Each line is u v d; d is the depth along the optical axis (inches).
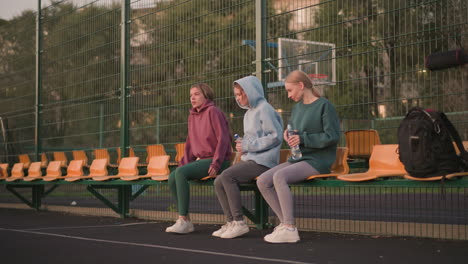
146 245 126.3
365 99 215.5
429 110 117.0
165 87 214.4
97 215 232.8
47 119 278.4
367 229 150.2
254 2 185.6
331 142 134.3
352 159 182.9
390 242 129.1
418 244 124.6
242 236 144.7
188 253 112.3
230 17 195.0
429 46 152.1
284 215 130.5
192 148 164.4
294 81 141.3
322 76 192.5
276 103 176.4
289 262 99.5
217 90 198.8
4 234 153.9
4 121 315.6
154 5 218.8
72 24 261.3
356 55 179.9
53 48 274.4
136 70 226.2
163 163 181.3
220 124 157.2
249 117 150.6
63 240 137.7
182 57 209.0
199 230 161.3
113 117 237.8
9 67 311.7
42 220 206.8
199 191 207.0
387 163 137.2
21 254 113.2
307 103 141.9
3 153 316.5
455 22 157.1
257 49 176.6
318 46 191.2
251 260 102.1
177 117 214.7
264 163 144.6
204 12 201.3
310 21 190.2
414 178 117.1
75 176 224.2
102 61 242.7
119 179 205.9
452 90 165.3
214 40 199.2
